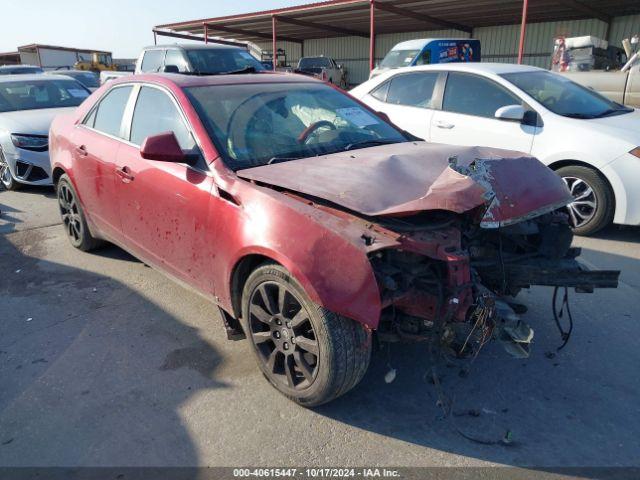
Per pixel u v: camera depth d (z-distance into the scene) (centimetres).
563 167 554
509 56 2325
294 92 398
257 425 274
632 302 405
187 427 273
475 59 1633
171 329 371
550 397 294
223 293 316
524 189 304
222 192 304
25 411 287
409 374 315
